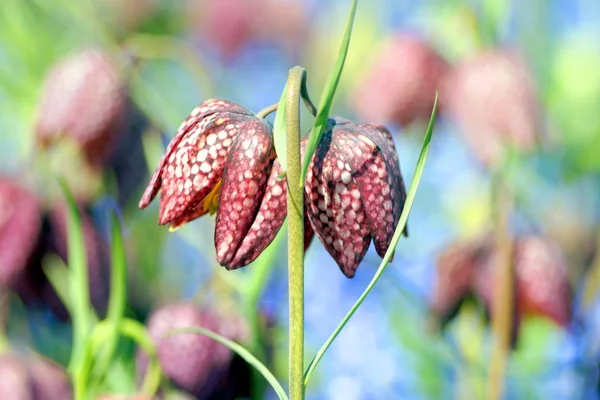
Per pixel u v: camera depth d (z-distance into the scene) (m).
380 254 0.58
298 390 0.56
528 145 0.79
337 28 1.07
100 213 0.80
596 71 0.91
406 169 0.90
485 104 0.79
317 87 1.07
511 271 0.77
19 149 0.88
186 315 0.72
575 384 0.78
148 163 0.79
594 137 0.89
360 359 0.79
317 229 0.58
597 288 0.80
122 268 0.65
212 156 0.58
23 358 0.70
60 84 0.78
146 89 0.78
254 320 0.72
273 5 1.12
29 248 0.74
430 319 0.78
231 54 1.10
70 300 0.76
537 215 0.82
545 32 0.93
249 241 0.58
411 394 0.79
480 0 0.82
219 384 0.72
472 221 0.87
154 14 1.06
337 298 0.80
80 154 0.78
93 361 0.67
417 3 1.04
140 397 0.67
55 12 0.89
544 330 0.83
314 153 0.58
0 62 0.89
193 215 0.59
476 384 0.79
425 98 0.83
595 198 0.87
